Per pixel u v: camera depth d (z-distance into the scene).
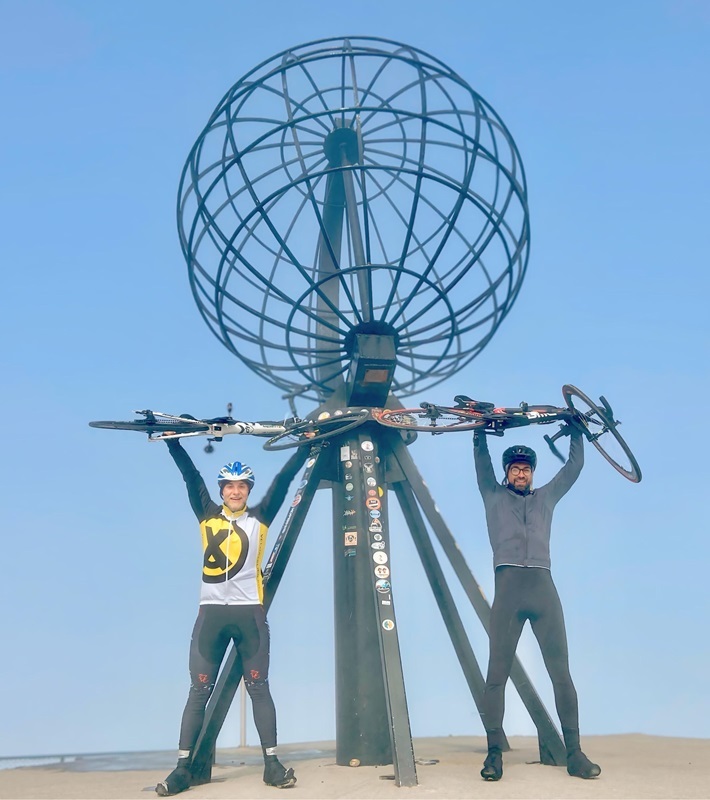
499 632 9.13
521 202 11.94
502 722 8.94
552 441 10.62
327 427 11.94
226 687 9.90
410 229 11.25
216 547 9.07
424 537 12.30
